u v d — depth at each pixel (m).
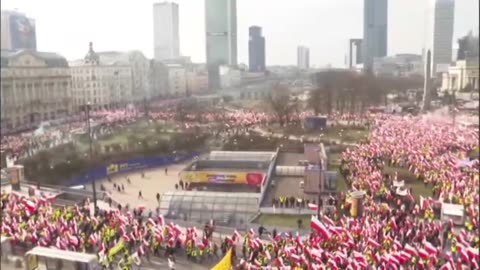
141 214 60.59
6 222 52.44
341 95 137.50
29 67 179.88
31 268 40.94
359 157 83.56
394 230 46.81
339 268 38.75
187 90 175.50
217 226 56.62
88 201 67.19
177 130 119.88
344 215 54.47
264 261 41.16
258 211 60.31
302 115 128.75
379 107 141.62
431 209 54.59
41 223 50.38
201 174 78.94
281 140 108.62
